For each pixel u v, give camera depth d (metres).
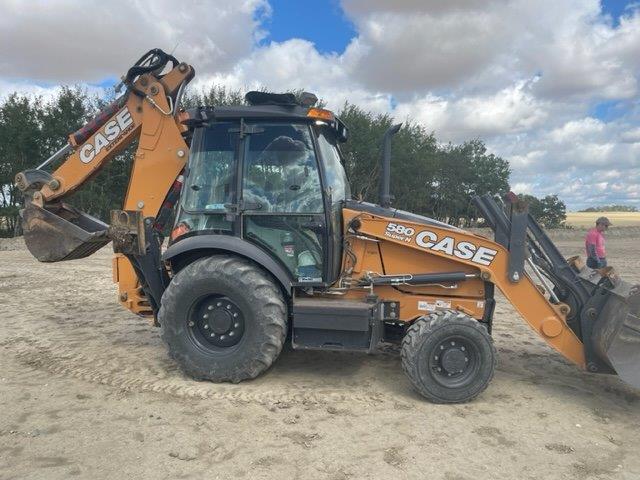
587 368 4.62
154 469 3.37
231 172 4.92
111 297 9.30
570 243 28.44
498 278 4.73
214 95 27.81
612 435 3.98
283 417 4.14
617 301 4.38
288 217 4.83
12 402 4.41
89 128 5.47
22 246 21.48
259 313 4.61
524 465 3.50
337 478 3.29
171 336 4.79
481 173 43.09
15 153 27.62
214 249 4.91
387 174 5.41
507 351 6.19
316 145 4.86
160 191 5.45
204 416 4.14
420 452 3.63
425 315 4.80
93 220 5.96
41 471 3.33
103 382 4.87
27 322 7.32
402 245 4.93
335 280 4.96
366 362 5.54
